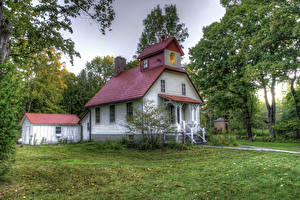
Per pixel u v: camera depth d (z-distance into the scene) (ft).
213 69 79.05
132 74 73.97
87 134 78.95
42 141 72.64
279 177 21.22
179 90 67.72
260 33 61.77
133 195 17.03
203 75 83.92
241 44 71.72
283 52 59.93
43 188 18.22
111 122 66.95
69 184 19.47
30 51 40.96
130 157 37.45
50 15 33.81
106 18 33.55
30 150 46.93
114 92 68.95
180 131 56.54
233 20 75.41
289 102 82.43
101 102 68.59
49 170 24.11
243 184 19.62
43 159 33.17
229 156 36.37
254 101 98.99
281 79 61.62
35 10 33.37
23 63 43.21
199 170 25.73
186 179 21.65
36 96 92.02
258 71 61.31
